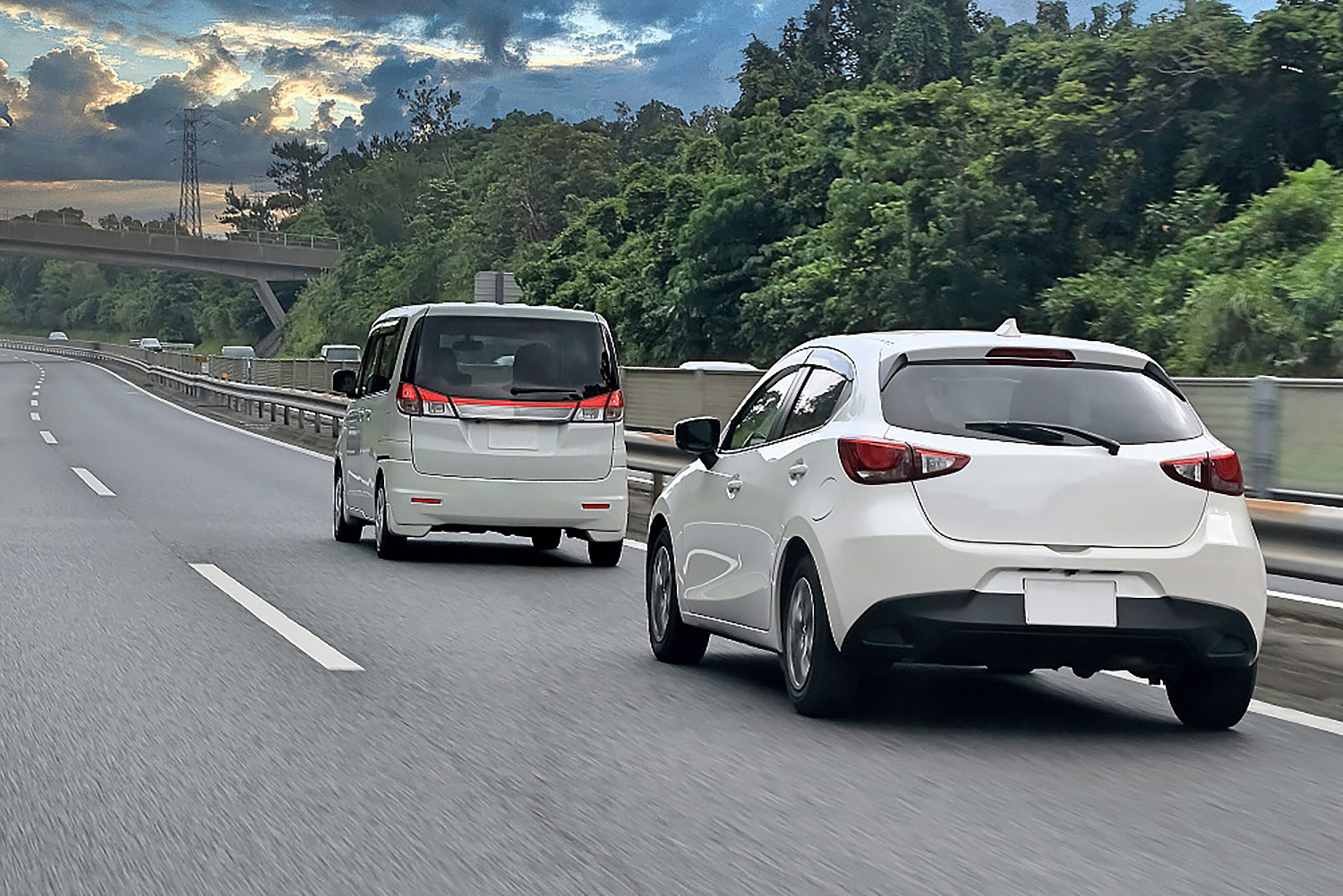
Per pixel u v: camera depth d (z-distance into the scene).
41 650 8.38
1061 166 40.44
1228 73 39.44
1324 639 9.01
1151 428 6.88
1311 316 32.22
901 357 7.02
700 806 5.39
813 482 7.07
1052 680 8.45
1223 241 36.66
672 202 62.88
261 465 24.44
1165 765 6.28
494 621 9.97
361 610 10.23
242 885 4.39
